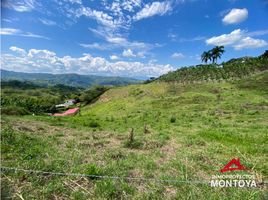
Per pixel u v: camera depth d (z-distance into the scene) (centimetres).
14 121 1836
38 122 2047
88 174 634
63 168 686
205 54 6938
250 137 1200
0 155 784
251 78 5250
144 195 532
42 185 570
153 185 585
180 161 798
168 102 4272
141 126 2011
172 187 585
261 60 6162
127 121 2486
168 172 703
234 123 1906
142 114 3238
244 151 938
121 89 6938
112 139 1275
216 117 2355
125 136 1356
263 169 706
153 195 533
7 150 843
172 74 6788
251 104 3195
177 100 4300
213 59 6856
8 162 708
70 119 2595
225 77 5462
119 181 605
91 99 7488
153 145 1065
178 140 1209
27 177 598
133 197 526
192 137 1284
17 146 905
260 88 4400
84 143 1109
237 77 5472
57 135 1363
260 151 936
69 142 1127
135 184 604
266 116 2250
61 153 884
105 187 548
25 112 2802
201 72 6225
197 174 684
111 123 2328
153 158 850
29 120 2166
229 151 943
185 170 708
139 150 1014
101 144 1116
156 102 4469
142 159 833
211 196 521
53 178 617
